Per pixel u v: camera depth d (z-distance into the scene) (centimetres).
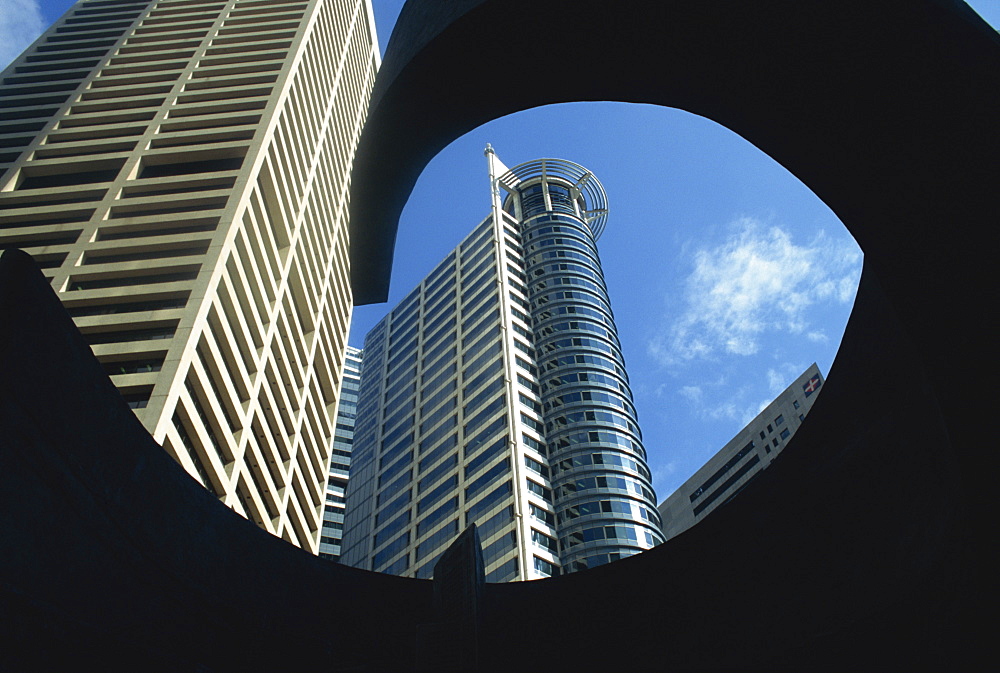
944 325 1293
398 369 12231
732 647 1772
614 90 1864
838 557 1666
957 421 1257
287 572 1828
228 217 4194
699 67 1636
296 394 4775
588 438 8744
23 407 1098
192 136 4859
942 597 1294
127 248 4003
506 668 1936
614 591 2034
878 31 1352
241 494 3831
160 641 1352
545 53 1812
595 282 11312
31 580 1067
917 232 1335
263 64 5625
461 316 11394
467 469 8944
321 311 5588
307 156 5669
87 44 5969
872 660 1440
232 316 4003
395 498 9994
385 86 2077
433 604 2017
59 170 4650
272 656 1630
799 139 1532
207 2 6606
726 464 10812
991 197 1244
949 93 1296
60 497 1167
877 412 1653
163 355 3412
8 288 1109
